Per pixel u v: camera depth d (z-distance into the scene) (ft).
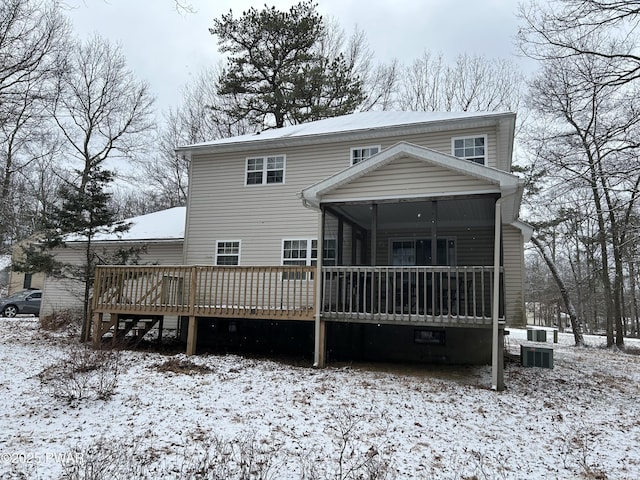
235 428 18.52
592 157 31.83
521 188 27.94
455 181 29.25
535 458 16.93
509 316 44.91
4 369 28.48
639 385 33.40
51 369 27.58
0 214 60.75
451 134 40.98
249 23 82.23
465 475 15.10
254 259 45.52
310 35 84.23
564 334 99.86
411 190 30.32
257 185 46.80
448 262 42.65
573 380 33.09
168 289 37.73
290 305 42.32
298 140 45.19
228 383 26.14
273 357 36.52
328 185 32.04
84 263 55.72
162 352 37.40
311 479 13.85
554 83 34.88
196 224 48.26
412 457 16.37
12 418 18.89
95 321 38.42
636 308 111.86
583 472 15.79
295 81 79.97
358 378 28.27
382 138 43.21
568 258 109.81
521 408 23.41
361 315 31.14
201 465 14.60
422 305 38.75
